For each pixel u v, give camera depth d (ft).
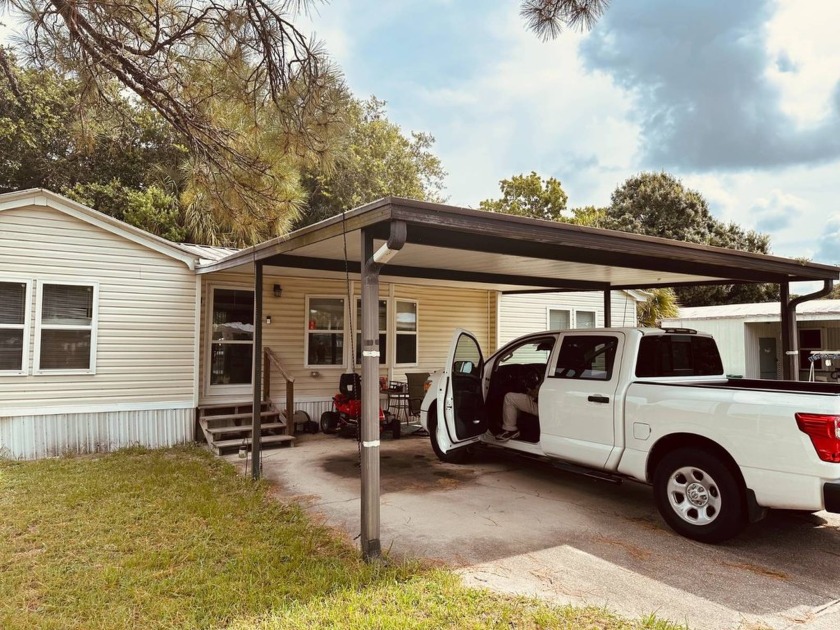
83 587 11.40
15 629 9.66
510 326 39.17
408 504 17.35
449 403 20.51
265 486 19.30
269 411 29.71
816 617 10.18
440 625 9.79
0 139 50.03
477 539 14.28
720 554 13.28
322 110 13.69
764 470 12.50
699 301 89.20
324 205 62.49
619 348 16.57
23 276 23.94
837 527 15.28
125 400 26.05
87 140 14.99
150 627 9.85
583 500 17.81
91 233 25.45
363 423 13.12
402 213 12.25
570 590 11.33
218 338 29.86
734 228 95.66
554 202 88.53
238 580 11.71
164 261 27.17
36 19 12.19
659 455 15.23
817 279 23.50
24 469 21.35
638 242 16.98
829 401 11.72
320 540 14.11
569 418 17.42
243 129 14.14
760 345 51.65
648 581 11.76
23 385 23.86
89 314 25.45
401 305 35.22
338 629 9.64
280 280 31.35
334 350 32.91
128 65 13.17
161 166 54.24
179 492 18.28
